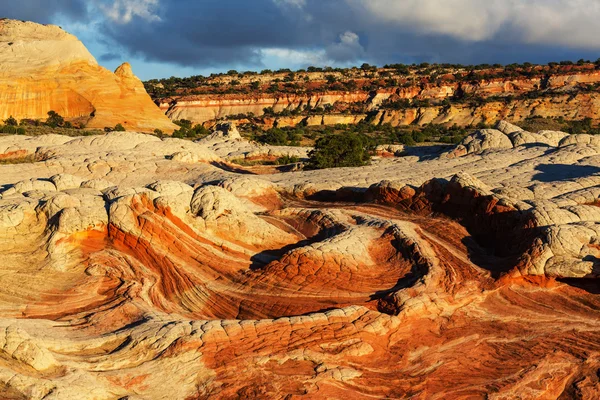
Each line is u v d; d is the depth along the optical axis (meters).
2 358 14.16
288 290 19.89
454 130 130.88
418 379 16.19
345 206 29.34
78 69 96.25
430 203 26.88
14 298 18.91
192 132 91.75
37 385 13.30
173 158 41.25
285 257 20.84
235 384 14.93
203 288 20.42
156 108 102.00
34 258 20.52
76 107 95.31
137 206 21.95
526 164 37.72
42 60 94.12
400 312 18.42
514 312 19.62
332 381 15.50
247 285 20.34
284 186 33.25
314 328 17.17
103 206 22.16
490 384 16.22
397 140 95.38
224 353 15.84
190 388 14.83
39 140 48.28
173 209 21.98
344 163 51.28
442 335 18.23
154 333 16.19
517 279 20.69
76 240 21.33
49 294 19.23
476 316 19.27
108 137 48.38
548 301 20.17
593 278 20.39
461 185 25.62
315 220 25.27
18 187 24.62
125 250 21.44
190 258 21.41
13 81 91.00
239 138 69.19
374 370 16.33
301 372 15.61
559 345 18.03
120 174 38.12
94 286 19.83
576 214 22.86
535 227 22.19
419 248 21.64
